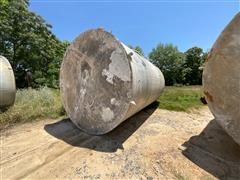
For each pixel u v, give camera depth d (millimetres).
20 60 13617
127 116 4004
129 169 3039
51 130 4605
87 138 4145
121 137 4250
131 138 4215
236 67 2994
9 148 3703
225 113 3168
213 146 3844
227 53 3059
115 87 3807
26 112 5570
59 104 6508
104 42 3914
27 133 4441
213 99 3281
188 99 9320
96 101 4082
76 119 4445
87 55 4156
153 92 5758
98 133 4113
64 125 4918
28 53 13633
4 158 3328
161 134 4492
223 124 3203
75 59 4359
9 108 5898
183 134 4500
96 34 4004
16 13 12578
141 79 4141
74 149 3670
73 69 4430
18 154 3471
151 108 7289
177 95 10852
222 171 3016
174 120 5703
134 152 3574
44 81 13375
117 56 3764
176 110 7070
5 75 5820
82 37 4203
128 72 3631
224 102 3164
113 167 3088
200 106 7758
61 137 4203
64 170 2996
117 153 3531
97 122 4105
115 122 3840
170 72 29953
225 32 3043
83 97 4281
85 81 4234
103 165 3145
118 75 3760
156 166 3131
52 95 7816
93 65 4082
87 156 3414
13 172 2924
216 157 3424
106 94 3934
